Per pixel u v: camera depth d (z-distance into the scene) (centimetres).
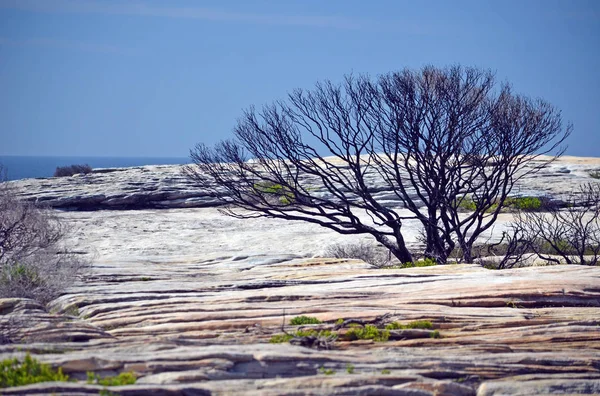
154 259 5594
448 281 3772
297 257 5566
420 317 2866
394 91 5847
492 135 5922
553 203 9475
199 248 7581
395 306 3109
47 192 11725
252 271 4662
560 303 3334
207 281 4116
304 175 11862
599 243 6050
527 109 5994
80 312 3097
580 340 2669
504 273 4162
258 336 2536
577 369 2303
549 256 6131
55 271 3644
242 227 9038
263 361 2072
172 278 4366
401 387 1955
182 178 12662
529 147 6034
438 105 5781
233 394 1778
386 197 10456
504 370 2236
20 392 1642
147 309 3036
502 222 8538
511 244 5853
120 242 7875
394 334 2600
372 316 2862
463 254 5781
